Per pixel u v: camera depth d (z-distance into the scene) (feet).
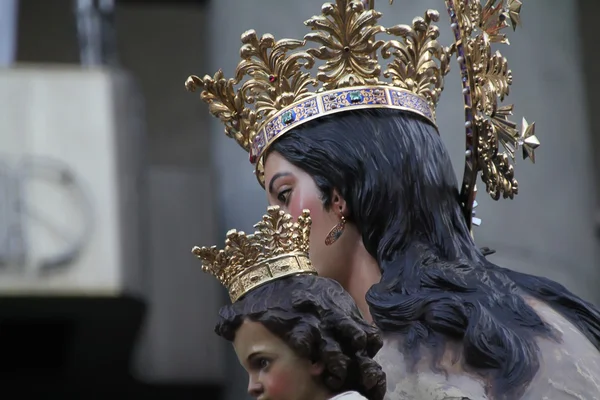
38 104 76.89
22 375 82.89
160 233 87.30
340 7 24.98
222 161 68.28
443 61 25.84
